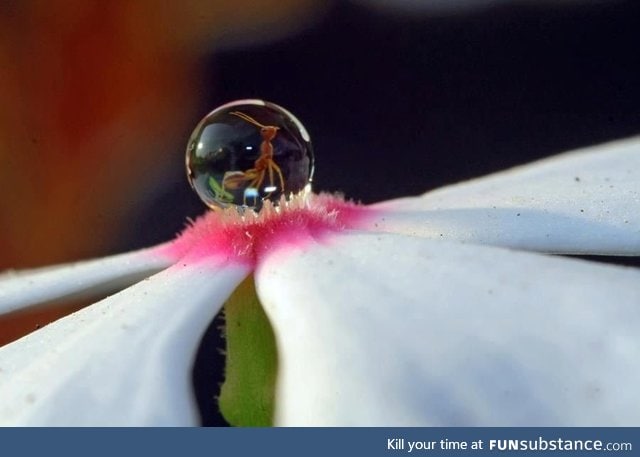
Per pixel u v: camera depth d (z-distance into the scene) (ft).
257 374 0.27
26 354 0.26
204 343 0.33
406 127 0.49
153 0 0.47
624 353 0.24
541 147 0.46
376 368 0.24
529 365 0.24
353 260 0.26
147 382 0.25
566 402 0.23
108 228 0.45
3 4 0.45
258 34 0.50
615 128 0.47
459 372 0.24
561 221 0.28
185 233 0.29
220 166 0.28
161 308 0.26
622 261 0.33
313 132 0.49
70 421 0.24
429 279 0.25
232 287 0.27
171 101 0.48
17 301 0.28
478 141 0.47
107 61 0.46
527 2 0.53
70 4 0.46
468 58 0.52
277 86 0.50
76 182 0.45
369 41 0.53
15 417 0.24
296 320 0.25
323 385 0.24
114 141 0.46
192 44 0.48
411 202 0.29
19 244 0.44
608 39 0.52
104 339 0.26
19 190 0.44
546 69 0.51
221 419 0.30
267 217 0.28
